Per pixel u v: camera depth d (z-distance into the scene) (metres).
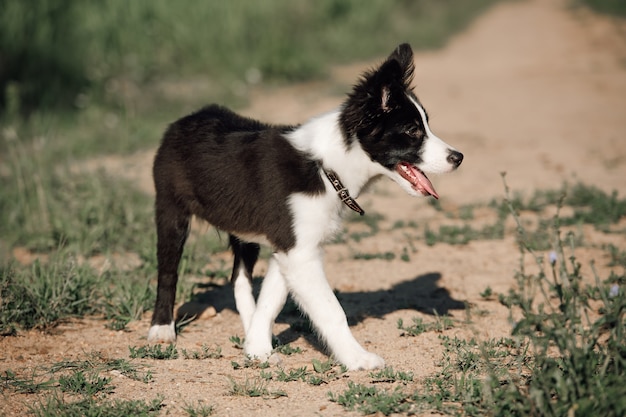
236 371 6.24
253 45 23.97
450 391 5.59
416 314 7.74
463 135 17.12
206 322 7.65
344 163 6.40
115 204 10.85
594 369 5.12
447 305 8.00
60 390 5.81
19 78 19.20
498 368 5.94
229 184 6.72
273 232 6.39
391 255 9.66
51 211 10.73
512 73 24.09
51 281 7.79
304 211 6.29
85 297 7.80
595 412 4.58
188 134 7.22
